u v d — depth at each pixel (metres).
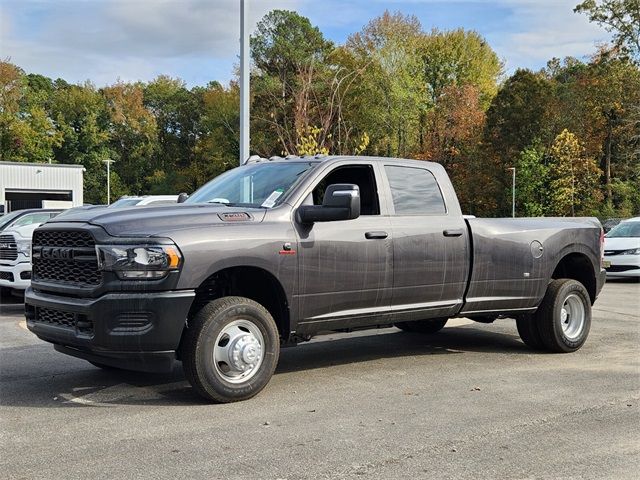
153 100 99.38
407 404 5.84
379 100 60.81
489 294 7.59
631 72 59.38
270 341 5.99
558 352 8.23
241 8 13.60
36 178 51.69
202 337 5.66
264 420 5.35
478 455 4.58
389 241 6.75
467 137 68.56
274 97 49.25
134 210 6.02
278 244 6.02
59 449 4.66
